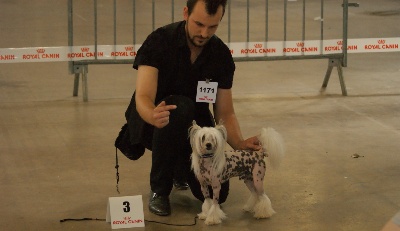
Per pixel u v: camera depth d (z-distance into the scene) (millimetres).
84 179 5410
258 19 13203
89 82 8688
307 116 7250
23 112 7309
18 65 9492
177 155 4680
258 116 7234
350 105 7695
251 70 9422
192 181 4766
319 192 5160
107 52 8273
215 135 4215
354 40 9461
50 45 10789
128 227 4535
